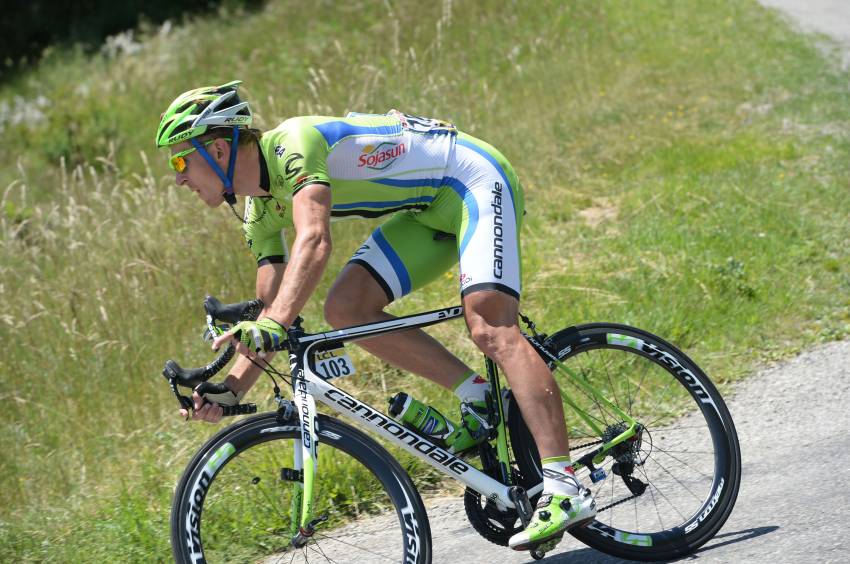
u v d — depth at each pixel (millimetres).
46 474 7238
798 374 7578
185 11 34156
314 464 4703
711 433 5309
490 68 20469
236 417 7641
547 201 12594
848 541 4777
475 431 5133
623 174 13797
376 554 5434
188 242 10133
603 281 9594
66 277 9883
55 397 8297
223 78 24250
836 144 14117
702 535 5203
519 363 4863
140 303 9227
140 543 6031
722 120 16688
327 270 9922
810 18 26812
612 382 6465
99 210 11227
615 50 22844
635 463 5383
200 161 4695
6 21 35719
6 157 22984
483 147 5219
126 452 7477
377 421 4938
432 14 24062
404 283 5266
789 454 6207
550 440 4832
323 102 13039
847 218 10781
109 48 31562
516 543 4816
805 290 9086
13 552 6102
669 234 10641
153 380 8398
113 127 22609
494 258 4938
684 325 8539
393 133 5051
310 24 27359
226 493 5719
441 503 6223
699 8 27656
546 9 25109
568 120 16516
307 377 4824
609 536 5219
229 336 4371
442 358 5262
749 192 11797
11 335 8914
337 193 4992
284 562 5480
